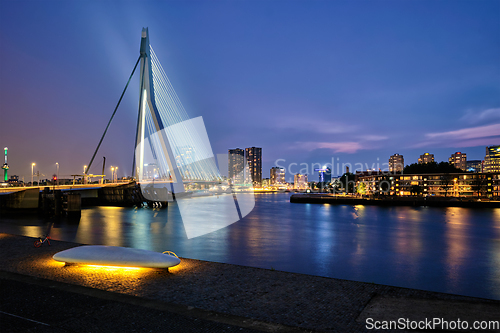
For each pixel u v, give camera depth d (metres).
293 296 9.45
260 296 9.46
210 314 7.90
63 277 11.22
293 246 33.16
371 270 23.55
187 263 13.52
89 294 9.25
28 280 10.63
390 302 8.91
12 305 8.39
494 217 66.88
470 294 18.19
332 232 44.72
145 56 86.75
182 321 7.46
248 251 30.02
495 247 34.34
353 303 8.86
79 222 52.28
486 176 126.06
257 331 6.99
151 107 84.94
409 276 22.00
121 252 12.85
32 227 45.81
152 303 8.59
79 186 80.19
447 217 67.00
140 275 11.62
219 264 13.34
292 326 7.28
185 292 9.77
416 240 38.62
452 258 28.42
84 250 13.12
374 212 78.94
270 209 88.00
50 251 15.70
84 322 7.38
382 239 39.06
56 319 7.54
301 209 88.44
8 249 16.20
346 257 28.09
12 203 63.75
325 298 9.29
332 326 7.34
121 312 7.95
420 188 133.62
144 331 6.92
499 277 21.95
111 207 84.62
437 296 9.38
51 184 84.75
